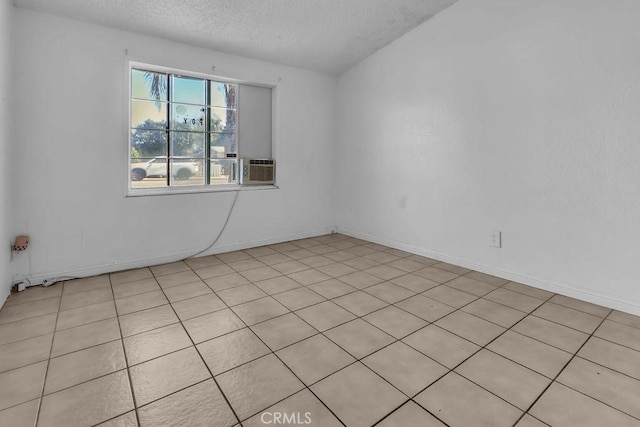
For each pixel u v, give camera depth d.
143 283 2.86
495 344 1.91
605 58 2.31
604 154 2.36
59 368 1.67
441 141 3.43
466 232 3.28
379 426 1.31
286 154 4.32
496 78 2.93
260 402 1.44
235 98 3.99
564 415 1.37
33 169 2.71
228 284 2.84
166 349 1.85
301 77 4.37
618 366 1.70
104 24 2.96
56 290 2.68
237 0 2.88
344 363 1.73
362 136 4.37
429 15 3.38
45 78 2.72
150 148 3.45
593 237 2.45
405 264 3.42
